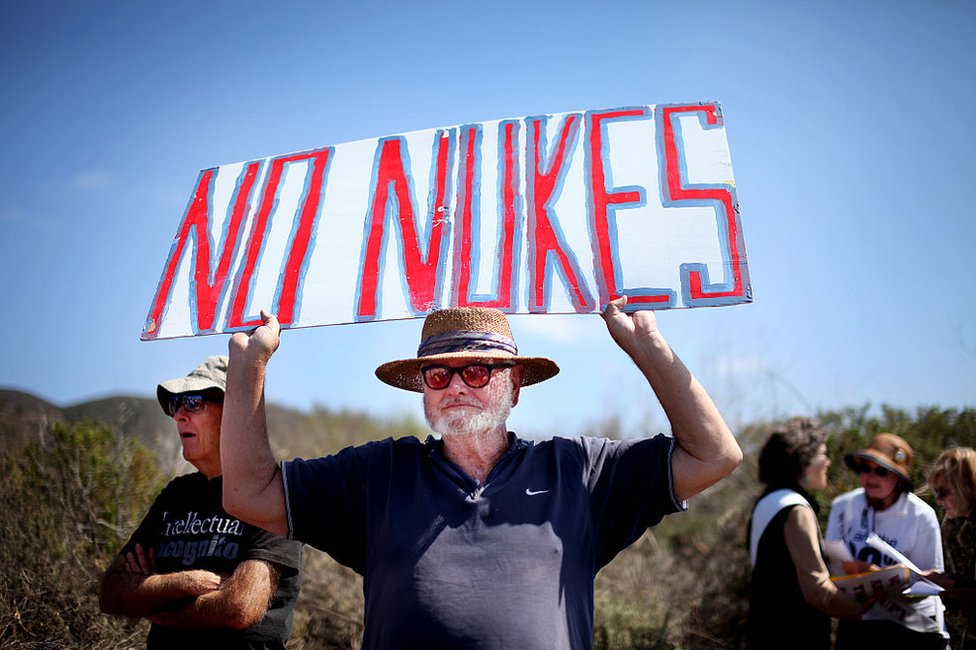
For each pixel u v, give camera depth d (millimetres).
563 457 2643
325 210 2969
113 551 5102
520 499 2508
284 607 3082
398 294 2805
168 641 3004
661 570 6781
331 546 2648
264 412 2578
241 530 3045
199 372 3307
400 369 2871
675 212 2719
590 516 2578
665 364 2467
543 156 2867
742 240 2660
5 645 4199
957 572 4988
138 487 5730
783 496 4074
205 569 3018
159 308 3010
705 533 7355
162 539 3168
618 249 2705
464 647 2303
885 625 3891
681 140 2799
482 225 2822
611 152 2822
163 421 8062
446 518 2482
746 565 6391
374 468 2674
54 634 4375
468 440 2629
